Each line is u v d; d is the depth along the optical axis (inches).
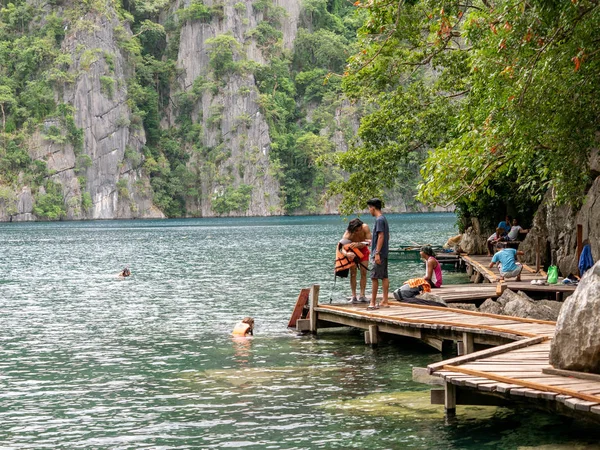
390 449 391.5
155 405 494.0
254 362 631.8
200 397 512.4
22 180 7667.3
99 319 940.0
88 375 594.6
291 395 511.2
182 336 790.5
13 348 728.3
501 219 1606.8
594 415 379.2
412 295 776.3
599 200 906.1
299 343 726.5
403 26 983.0
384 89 1268.5
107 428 442.3
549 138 658.2
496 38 633.0
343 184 1269.7
